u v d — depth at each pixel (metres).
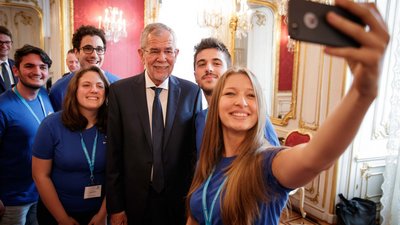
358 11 0.42
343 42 0.43
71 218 1.57
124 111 1.52
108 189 1.51
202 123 1.49
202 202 0.98
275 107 3.74
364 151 3.04
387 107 3.05
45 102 2.07
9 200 1.85
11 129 1.79
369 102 0.51
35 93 1.96
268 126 1.26
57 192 1.58
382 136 3.11
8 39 2.77
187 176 1.62
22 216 1.92
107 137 1.54
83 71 1.59
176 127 1.54
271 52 3.69
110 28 3.85
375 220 2.91
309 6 0.44
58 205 1.54
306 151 0.68
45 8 4.12
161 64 1.50
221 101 1.01
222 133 1.07
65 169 1.55
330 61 2.94
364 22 0.43
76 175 1.56
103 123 1.63
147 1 4.05
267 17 3.71
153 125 1.53
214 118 1.07
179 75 4.30
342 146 0.60
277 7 3.54
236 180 0.89
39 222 1.66
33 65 1.85
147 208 1.50
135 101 1.53
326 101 2.99
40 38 4.14
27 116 1.86
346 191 3.04
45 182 1.54
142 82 1.58
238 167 0.91
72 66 3.46
